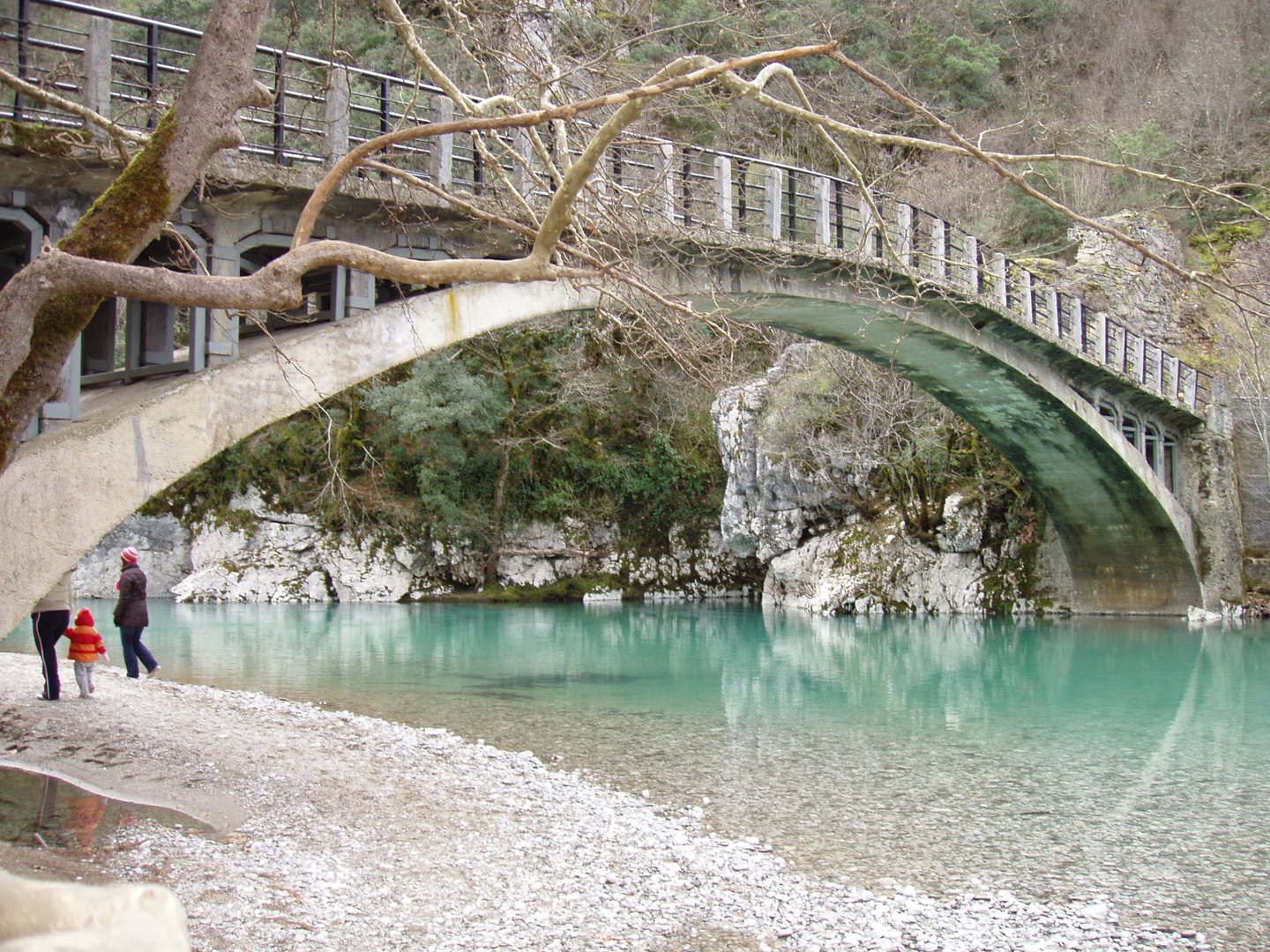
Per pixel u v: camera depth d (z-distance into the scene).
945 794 10.64
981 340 25.98
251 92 7.05
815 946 6.53
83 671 14.30
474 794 10.13
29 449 11.23
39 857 7.52
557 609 37.69
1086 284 37.94
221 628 28.25
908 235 22.64
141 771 10.48
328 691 17.14
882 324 24.53
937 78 41.00
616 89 10.98
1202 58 43.88
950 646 25.06
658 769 11.65
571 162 9.88
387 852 8.17
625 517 44.38
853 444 33.97
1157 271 39.47
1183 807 10.24
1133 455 30.55
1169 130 42.28
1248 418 33.69
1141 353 30.88
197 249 13.08
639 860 8.13
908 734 13.97
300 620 31.59
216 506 39.62
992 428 31.39
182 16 23.95
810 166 26.28
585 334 41.47
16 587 11.07
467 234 15.46
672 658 22.61
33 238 11.96
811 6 13.59
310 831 8.66
